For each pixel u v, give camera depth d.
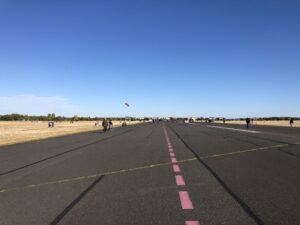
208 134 40.81
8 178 11.78
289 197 8.68
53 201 8.43
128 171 13.15
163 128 64.50
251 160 16.25
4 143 29.20
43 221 6.77
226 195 8.94
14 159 17.34
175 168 13.84
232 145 24.84
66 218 6.96
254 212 7.31
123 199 8.59
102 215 7.16
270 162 15.48
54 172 13.05
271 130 51.56
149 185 10.38
